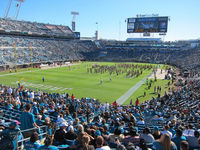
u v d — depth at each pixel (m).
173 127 11.25
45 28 121.88
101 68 76.75
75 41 138.25
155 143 5.89
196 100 25.56
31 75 61.62
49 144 6.38
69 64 96.44
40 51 99.06
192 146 7.51
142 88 46.62
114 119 15.34
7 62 74.62
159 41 125.06
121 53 128.12
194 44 117.06
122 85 49.38
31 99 21.94
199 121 13.82
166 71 74.50
